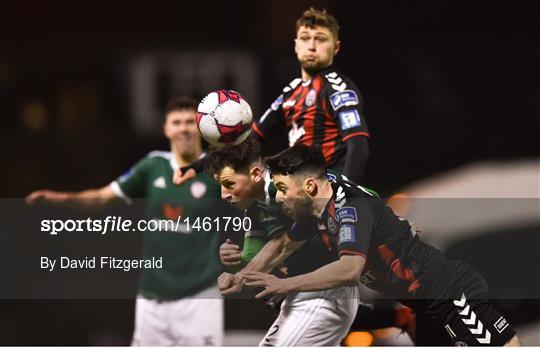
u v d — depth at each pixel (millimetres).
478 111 46312
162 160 25766
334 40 22141
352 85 21828
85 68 48625
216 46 51719
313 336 20062
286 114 22469
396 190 43938
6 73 48656
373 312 22031
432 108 45906
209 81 47094
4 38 50656
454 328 19641
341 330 20219
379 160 44875
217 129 20469
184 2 53438
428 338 21469
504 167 31516
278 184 19219
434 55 46969
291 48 46938
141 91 47531
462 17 51250
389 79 46250
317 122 21766
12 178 43250
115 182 26047
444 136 45469
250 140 20156
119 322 34062
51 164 44031
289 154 19156
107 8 52562
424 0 51406
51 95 48312
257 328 27828
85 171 44312
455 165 45219
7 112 47406
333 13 52062
